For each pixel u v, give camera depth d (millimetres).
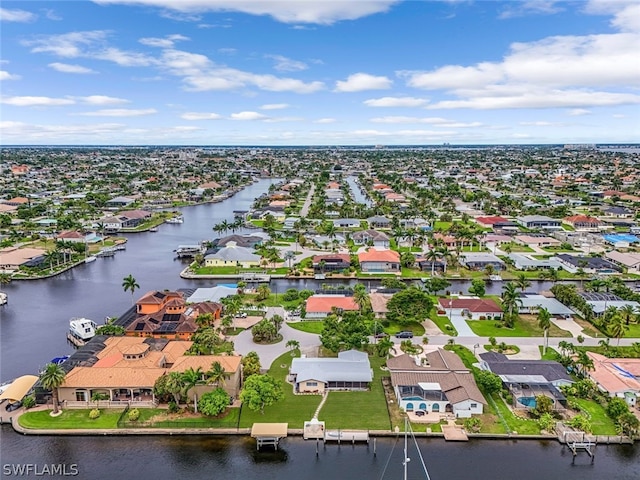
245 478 85188
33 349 132500
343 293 169375
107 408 102375
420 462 88625
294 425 97312
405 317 141500
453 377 107938
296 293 167500
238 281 194875
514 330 142625
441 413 101812
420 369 111375
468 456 90312
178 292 163125
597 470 87438
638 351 123500
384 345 123938
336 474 86125
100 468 87125
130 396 104812
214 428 96125
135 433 95062
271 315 153125
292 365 114562
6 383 111562
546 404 99375
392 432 95625
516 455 90812
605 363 115812
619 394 104750
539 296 163500
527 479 85062
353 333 127000
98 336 128875
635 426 93125
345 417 99875
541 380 107688
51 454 90312
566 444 93125
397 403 104875
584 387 106312
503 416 100375
